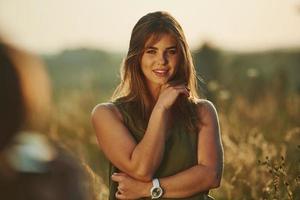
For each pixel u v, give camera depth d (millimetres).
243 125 12617
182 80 6211
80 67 32188
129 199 6008
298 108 13383
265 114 13383
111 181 6195
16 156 3232
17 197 3213
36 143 3291
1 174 3193
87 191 3387
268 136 11508
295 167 8312
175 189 5992
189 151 6113
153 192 5973
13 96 3051
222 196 9000
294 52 24766
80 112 14367
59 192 3279
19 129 3111
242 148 9594
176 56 6129
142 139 5961
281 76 17141
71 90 17172
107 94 16500
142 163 5914
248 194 8648
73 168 3350
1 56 3041
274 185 7461
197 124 6199
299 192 7992
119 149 6051
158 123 5941
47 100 3176
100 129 6164
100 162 11836
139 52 6113
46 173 3270
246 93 16906
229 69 20062
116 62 32875
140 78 6184
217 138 6262
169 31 6066
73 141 12508
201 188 6086
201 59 20516
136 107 6180
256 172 8875
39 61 3135
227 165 9281
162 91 6195
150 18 6113
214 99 14148
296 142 10070
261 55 24719
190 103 6223
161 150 5941
